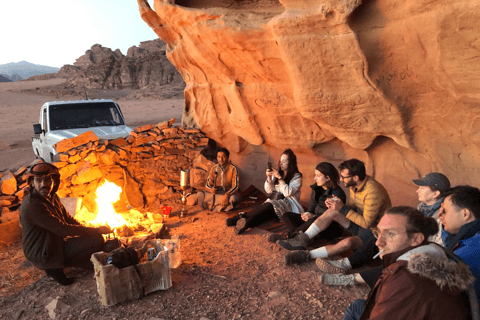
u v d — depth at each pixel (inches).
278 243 154.7
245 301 120.7
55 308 116.6
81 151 212.7
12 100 2325.3
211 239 176.4
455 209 90.0
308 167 226.1
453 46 110.1
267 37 159.8
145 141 244.1
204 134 267.4
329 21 128.5
